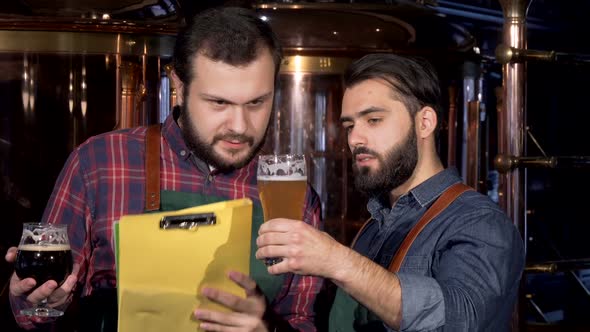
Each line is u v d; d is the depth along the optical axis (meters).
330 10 3.79
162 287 1.83
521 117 2.96
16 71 3.32
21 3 3.28
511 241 2.06
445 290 1.87
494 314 1.97
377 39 3.76
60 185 2.25
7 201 3.35
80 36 3.31
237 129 2.08
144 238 1.81
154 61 3.42
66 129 3.34
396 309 1.82
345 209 3.72
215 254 1.84
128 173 2.24
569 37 6.39
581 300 5.18
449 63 3.96
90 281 2.22
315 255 1.75
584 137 5.97
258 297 1.92
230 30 2.06
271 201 1.85
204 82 2.06
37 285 2.01
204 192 2.26
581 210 5.70
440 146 4.06
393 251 2.22
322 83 3.71
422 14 3.97
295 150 3.71
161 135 2.29
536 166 2.86
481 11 5.64
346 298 2.26
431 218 2.14
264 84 2.08
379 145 2.17
